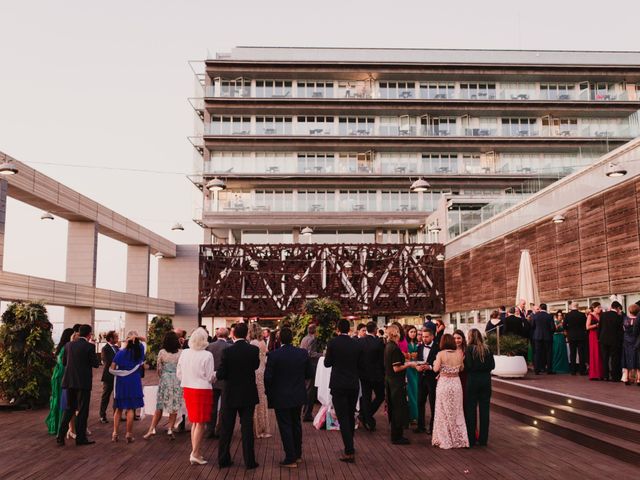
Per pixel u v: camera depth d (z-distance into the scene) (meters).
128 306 33.88
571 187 22.67
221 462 8.58
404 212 49.53
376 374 11.45
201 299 43.03
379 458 9.04
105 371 12.95
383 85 53.38
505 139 50.41
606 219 20.30
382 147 51.19
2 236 22.02
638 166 18.58
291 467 8.48
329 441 10.55
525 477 7.76
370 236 50.81
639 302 13.24
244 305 43.00
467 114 52.03
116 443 10.44
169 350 11.06
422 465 8.52
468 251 34.81
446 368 9.84
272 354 8.66
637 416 9.04
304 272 43.16
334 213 49.34
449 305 38.88
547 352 16.16
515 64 51.62
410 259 42.38
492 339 16.12
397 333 10.46
